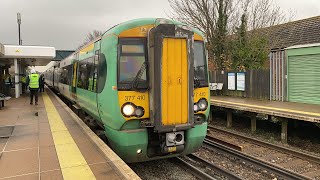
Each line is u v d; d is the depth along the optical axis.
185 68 5.85
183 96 5.86
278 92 14.45
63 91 15.78
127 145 5.86
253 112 11.56
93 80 7.44
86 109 8.70
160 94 5.64
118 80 5.84
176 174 6.68
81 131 7.98
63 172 4.78
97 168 4.94
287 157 8.25
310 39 18.30
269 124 12.99
